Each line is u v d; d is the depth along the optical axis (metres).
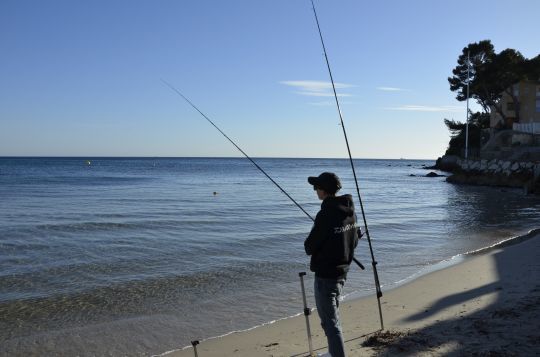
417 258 11.76
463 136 65.81
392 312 6.88
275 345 5.77
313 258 4.24
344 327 6.17
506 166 42.91
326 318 4.21
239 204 26.27
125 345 6.18
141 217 19.80
